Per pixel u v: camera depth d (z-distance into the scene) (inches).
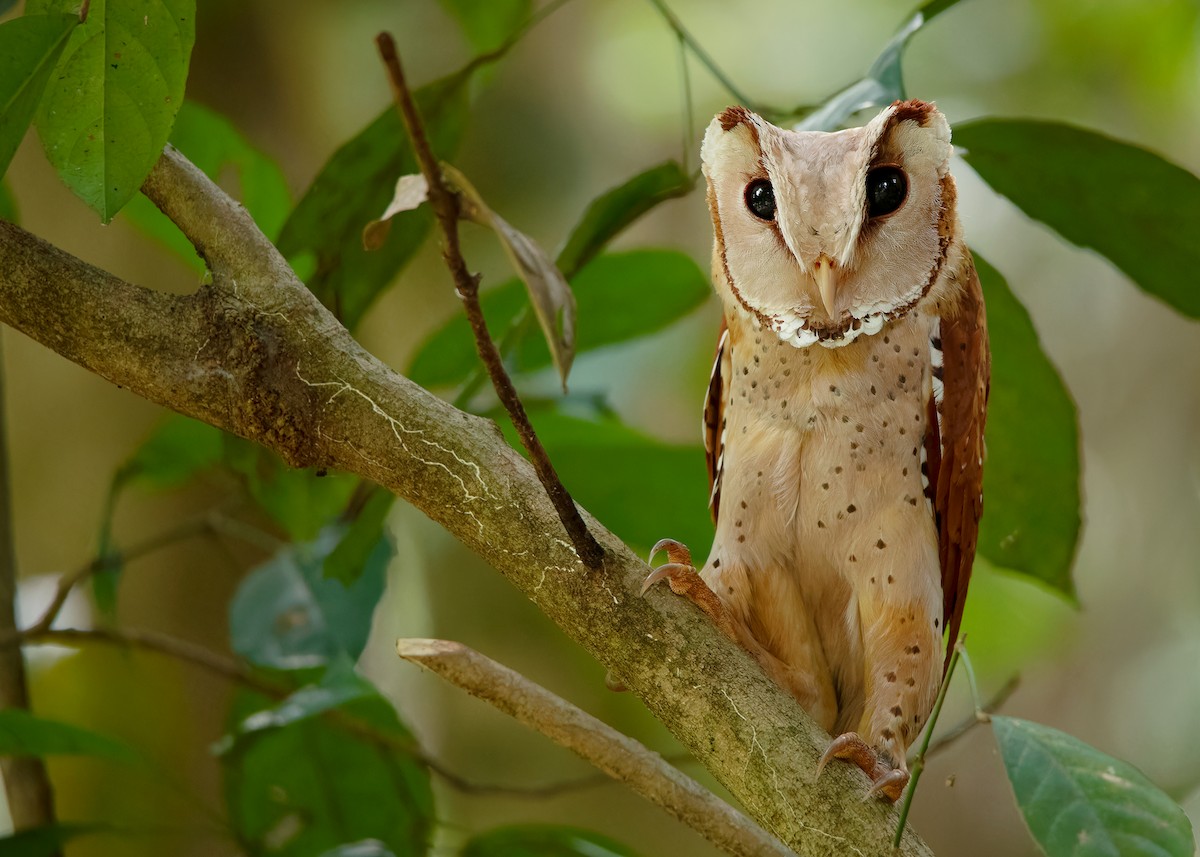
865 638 179.0
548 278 172.4
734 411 179.6
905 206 178.5
